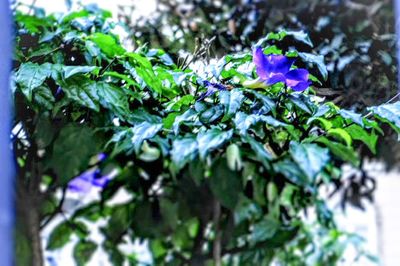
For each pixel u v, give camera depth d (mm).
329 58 634
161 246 880
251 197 731
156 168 785
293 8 700
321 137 558
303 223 920
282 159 590
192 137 538
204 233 853
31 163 626
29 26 630
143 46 637
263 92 562
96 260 924
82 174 762
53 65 554
